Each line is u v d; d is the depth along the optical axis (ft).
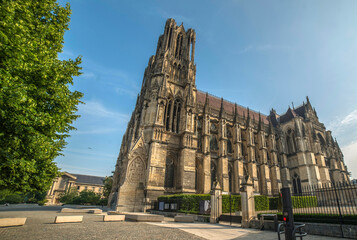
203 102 232.94
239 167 190.70
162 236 45.78
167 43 209.56
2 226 52.19
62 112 53.11
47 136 50.11
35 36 48.91
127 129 233.76
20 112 39.86
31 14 48.11
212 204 86.89
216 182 90.02
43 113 45.68
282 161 235.81
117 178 209.05
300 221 61.98
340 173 253.65
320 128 274.16
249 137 213.05
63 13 60.29
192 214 99.50
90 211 120.98
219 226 72.23
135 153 148.66
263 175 208.54
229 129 220.43
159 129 157.69
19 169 46.01
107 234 46.32
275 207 131.34
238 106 272.31
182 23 233.35
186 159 158.30
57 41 57.62
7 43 37.14
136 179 143.23
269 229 63.62
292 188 224.12
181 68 206.18
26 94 41.29
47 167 56.03
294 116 268.82
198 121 201.36
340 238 50.26
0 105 36.60
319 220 57.82
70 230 50.57
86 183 478.59
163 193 142.20
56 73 50.34
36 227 53.93
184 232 52.90
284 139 256.32
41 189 57.67
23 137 42.50
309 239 48.83
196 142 174.60
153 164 145.18
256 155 227.20
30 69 42.19
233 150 204.64
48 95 47.88
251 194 74.90
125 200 134.92
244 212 72.23
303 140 239.50
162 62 192.65
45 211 128.36
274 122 290.35
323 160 231.30
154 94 176.96
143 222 74.28
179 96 189.98
